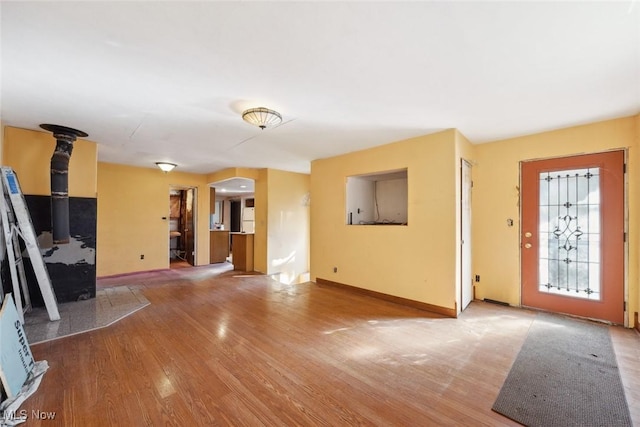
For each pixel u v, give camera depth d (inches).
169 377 80.7
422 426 62.7
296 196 257.9
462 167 141.0
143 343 102.2
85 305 144.8
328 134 143.0
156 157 199.8
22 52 72.1
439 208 136.8
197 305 148.1
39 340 103.3
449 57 75.2
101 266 217.9
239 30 64.2
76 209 150.8
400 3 55.7
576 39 66.6
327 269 194.5
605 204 122.4
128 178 231.6
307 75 85.0
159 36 66.2
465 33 65.2
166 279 213.3
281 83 89.9
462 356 93.9
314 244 205.2
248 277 222.1
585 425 62.9
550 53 72.7
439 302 135.9
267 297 164.4
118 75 84.5
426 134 141.9
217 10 57.7
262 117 109.8
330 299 160.2
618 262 119.6
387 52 73.1
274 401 70.7
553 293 136.2
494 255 152.9
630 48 69.7
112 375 81.3
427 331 114.4
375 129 135.2
